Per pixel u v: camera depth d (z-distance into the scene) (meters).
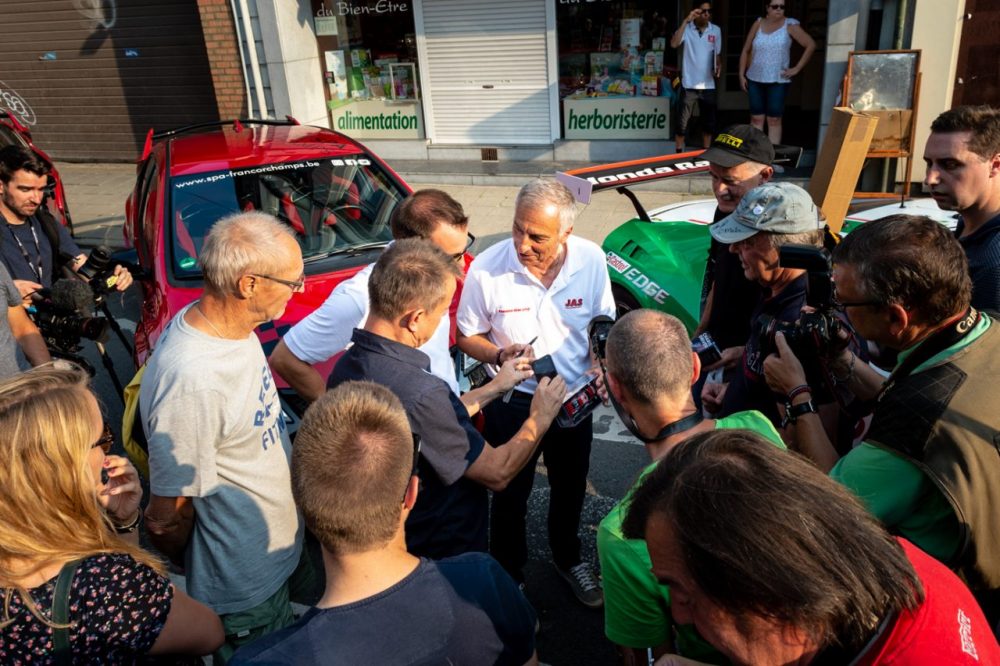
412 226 2.66
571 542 3.11
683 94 8.49
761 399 2.47
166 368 2.03
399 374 2.08
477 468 2.20
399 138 10.41
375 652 1.37
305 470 1.42
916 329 1.76
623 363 1.74
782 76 7.98
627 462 4.08
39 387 1.59
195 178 4.61
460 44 9.62
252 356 2.17
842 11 7.18
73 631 1.48
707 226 4.65
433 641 1.40
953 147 2.55
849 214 4.46
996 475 1.61
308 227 4.48
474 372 2.96
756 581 1.00
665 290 4.43
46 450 1.49
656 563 1.15
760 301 2.77
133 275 4.13
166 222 4.34
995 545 1.65
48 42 11.22
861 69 7.09
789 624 1.03
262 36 9.39
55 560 1.50
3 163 3.69
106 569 1.53
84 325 3.33
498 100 9.77
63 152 11.98
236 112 9.98
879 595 1.03
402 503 1.46
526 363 2.56
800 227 2.36
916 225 1.75
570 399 2.58
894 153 7.17
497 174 9.34
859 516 1.08
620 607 1.59
